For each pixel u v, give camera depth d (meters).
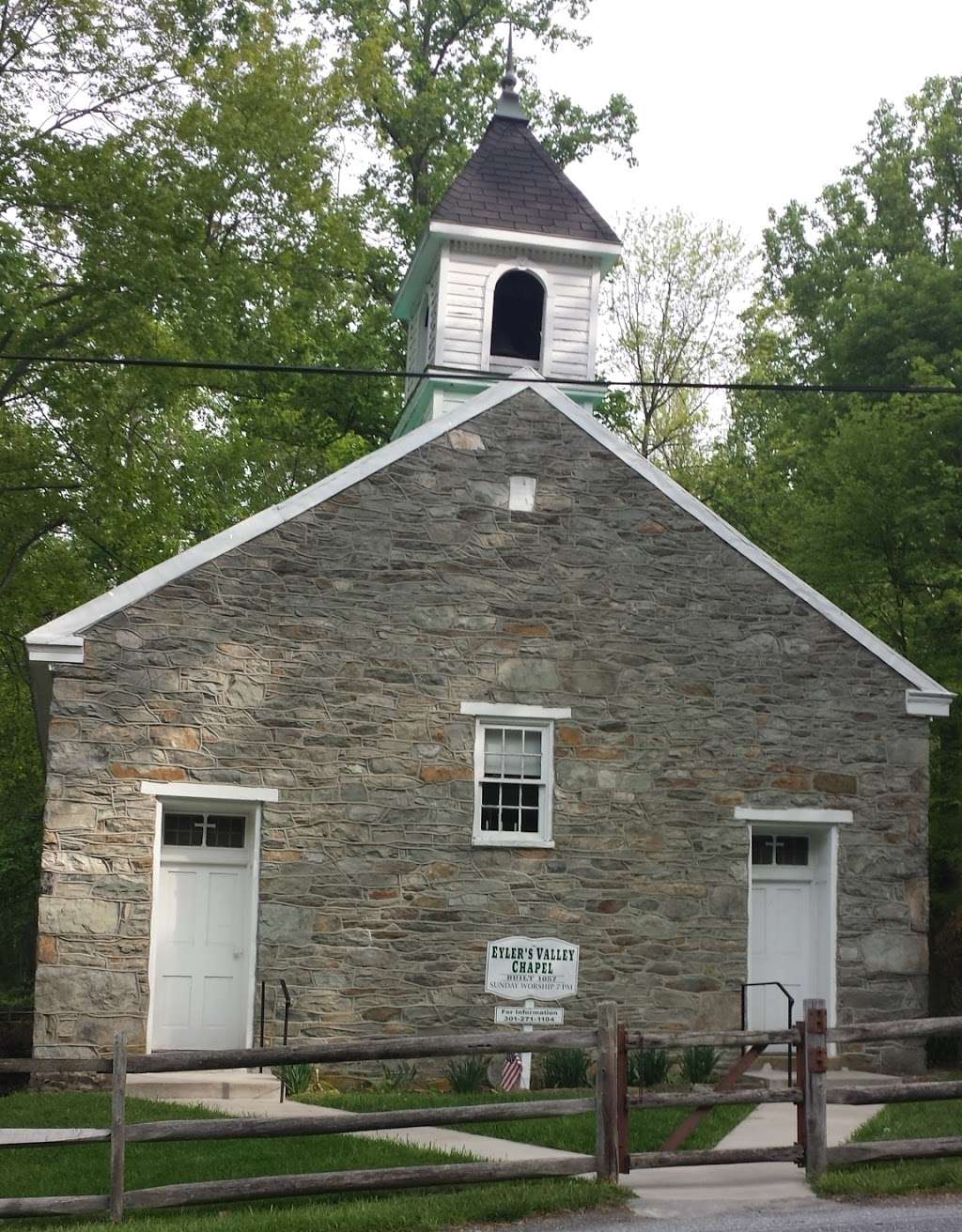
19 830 36.94
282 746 17.64
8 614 29.59
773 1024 18.94
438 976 17.70
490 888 18.02
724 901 18.62
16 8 22.61
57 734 16.98
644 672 18.86
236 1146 12.48
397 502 18.44
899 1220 9.75
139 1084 15.96
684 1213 10.09
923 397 26.61
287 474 34.75
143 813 17.09
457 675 18.31
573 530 18.92
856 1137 12.77
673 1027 18.20
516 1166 10.55
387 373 17.72
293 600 17.92
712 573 19.23
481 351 22.38
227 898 17.67
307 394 34.59
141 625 17.41
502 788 18.42
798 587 19.42
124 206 22.56
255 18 26.44
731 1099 11.03
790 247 43.00
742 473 35.72
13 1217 9.90
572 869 18.30
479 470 18.77
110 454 25.92
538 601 18.69
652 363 36.94
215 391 31.50
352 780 17.81
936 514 25.38
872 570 26.30
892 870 19.19
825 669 19.38
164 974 17.33
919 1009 18.98
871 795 19.27
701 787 18.80
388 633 18.17
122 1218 9.91
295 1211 10.05
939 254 38.41
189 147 23.80
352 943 17.53
